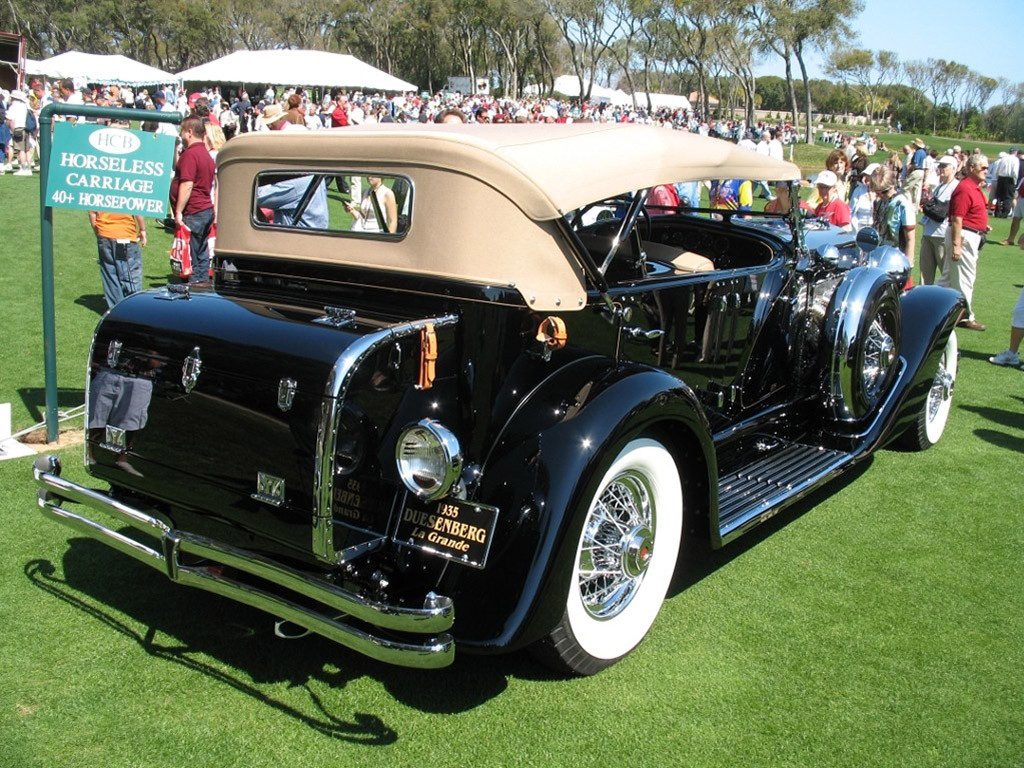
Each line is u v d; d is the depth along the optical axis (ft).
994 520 14.55
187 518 9.45
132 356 9.43
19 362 20.88
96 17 277.85
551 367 9.22
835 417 14.67
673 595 11.78
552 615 8.55
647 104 255.91
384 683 9.61
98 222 22.80
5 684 9.29
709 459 10.44
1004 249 53.98
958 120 339.77
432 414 8.80
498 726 8.93
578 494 8.52
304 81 87.20
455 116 23.09
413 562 8.59
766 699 9.55
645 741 8.79
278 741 8.59
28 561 12.00
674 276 11.12
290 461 8.14
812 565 12.78
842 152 29.71
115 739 8.53
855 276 14.66
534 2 250.98
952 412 20.75
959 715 9.38
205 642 10.27
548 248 8.96
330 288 10.04
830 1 195.42
